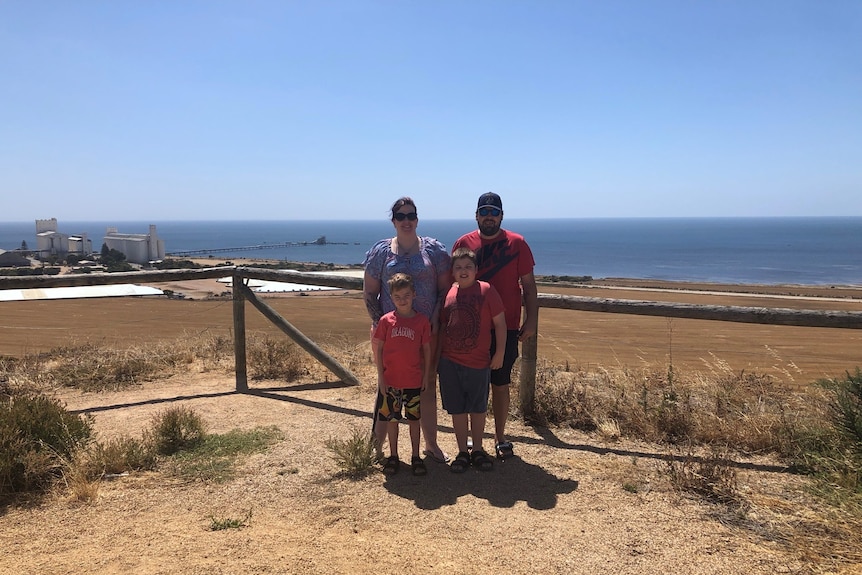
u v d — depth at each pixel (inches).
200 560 109.2
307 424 197.8
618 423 195.3
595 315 863.1
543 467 161.8
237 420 202.2
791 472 157.5
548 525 126.5
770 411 197.2
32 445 147.2
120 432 187.3
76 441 161.9
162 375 270.7
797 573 106.3
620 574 107.2
